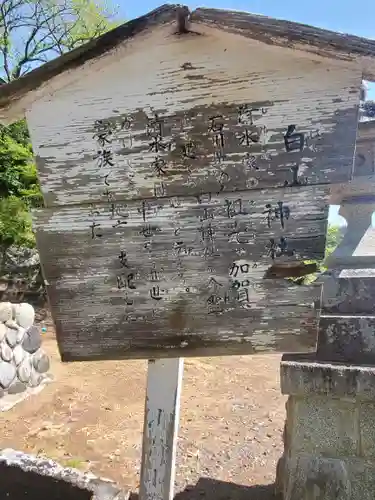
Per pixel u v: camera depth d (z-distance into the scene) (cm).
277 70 168
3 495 240
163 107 177
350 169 167
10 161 1031
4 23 1354
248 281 178
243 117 172
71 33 1471
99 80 180
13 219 913
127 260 185
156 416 208
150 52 174
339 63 162
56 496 230
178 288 183
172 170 179
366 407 232
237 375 548
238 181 175
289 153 170
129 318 188
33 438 386
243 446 372
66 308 191
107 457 353
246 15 158
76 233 187
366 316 240
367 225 297
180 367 207
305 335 178
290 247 173
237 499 298
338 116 166
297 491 240
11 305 493
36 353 522
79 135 184
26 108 186
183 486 315
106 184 184
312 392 229
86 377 547
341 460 236
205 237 179
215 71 171
